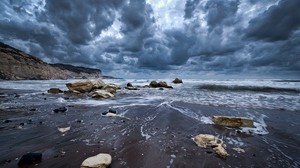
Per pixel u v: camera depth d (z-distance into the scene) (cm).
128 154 538
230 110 1174
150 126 827
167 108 1243
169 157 521
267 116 1024
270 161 512
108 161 467
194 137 684
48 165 466
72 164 473
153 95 2086
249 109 1209
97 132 737
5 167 455
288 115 1048
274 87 3275
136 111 1155
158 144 616
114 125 838
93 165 439
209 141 617
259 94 2145
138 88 3128
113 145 604
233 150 580
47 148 575
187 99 1700
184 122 893
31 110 1171
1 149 565
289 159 526
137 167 462
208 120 934
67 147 584
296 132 759
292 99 1692
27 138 662
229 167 473
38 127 798
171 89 3005
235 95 2038
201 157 524
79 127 802
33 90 2709
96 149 571
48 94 2184
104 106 1343
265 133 749
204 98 1772
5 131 738
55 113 1091
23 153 539
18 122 878
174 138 676
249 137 701
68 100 1669
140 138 673
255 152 568
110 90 2298
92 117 992
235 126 837
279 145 625
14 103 1472
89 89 2456
